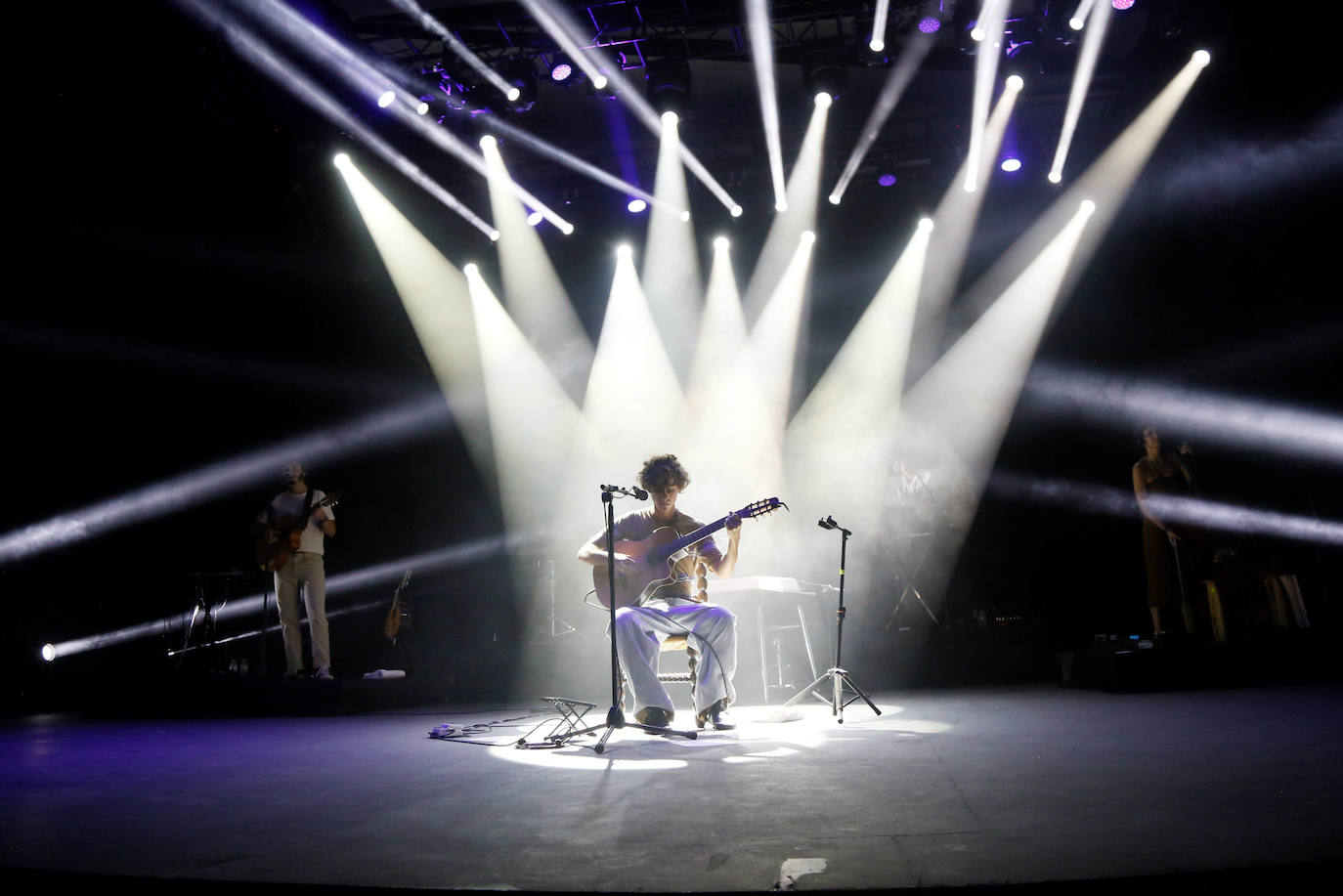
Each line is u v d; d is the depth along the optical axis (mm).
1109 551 11406
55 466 7441
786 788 3037
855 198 10867
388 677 7277
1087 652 6668
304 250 9227
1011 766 3297
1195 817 2412
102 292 7527
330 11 7848
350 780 3523
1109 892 1935
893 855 2172
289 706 6848
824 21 8539
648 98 8461
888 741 4125
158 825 2746
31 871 2264
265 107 8305
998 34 7910
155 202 7691
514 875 2127
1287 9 7387
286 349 9141
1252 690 5707
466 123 9164
